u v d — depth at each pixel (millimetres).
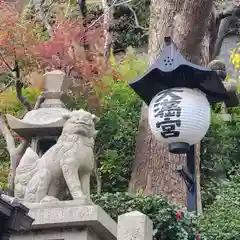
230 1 15398
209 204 11734
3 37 11008
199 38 12016
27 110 11258
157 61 6688
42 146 8211
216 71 6773
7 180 11008
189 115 6441
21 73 11359
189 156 6781
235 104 7316
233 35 18016
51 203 6949
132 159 12039
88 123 7316
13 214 5535
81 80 11875
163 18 12805
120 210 8844
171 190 11227
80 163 7195
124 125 12266
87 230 6848
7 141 9703
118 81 13211
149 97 7031
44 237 6922
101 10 16250
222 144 13070
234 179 11211
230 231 9047
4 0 11844
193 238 8711
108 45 13688
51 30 13023
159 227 8609
